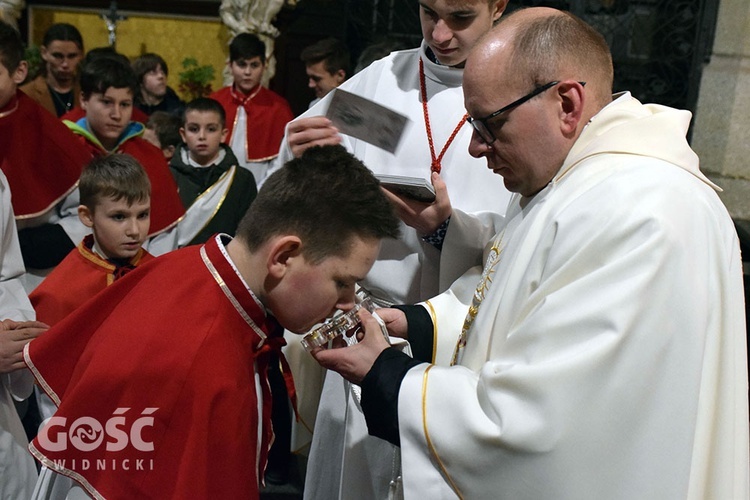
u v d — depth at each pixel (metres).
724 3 5.74
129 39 7.79
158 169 4.00
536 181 1.83
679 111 1.83
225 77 7.56
